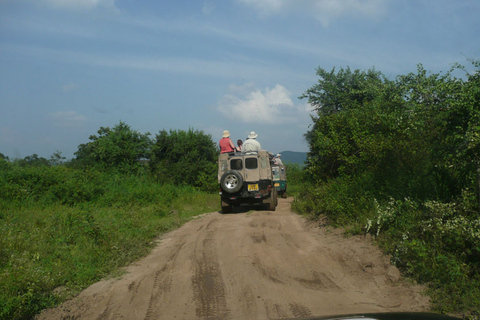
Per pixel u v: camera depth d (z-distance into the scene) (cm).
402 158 952
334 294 588
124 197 1678
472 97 686
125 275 720
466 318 468
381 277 643
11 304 522
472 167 676
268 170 1609
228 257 802
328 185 1266
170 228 1213
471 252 611
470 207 671
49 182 1598
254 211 1538
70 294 622
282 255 806
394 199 871
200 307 551
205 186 2569
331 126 1339
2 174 1600
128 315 532
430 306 521
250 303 558
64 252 817
